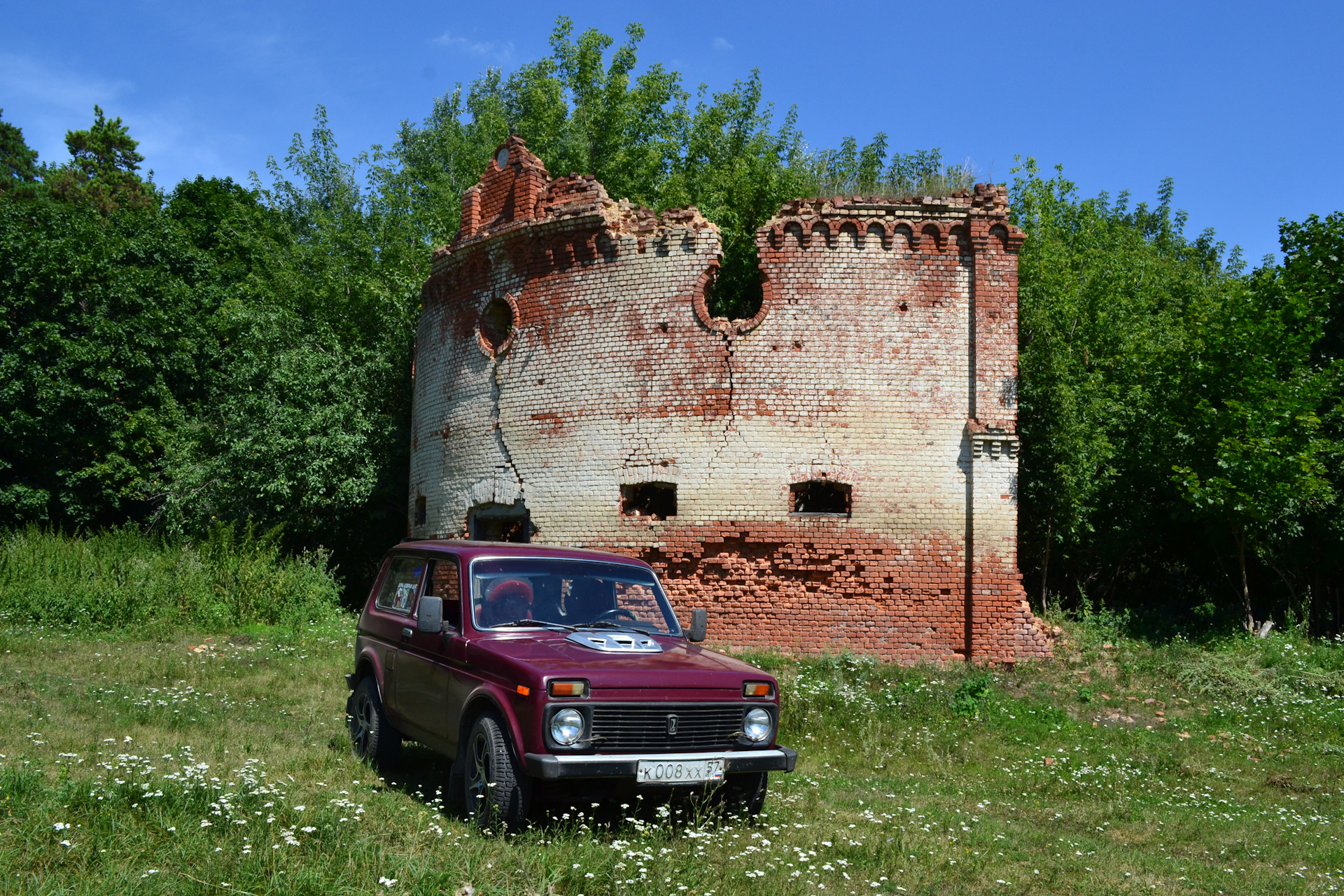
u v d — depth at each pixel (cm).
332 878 470
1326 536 1702
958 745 1069
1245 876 660
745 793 688
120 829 514
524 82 3538
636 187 2953
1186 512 1717
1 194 3944
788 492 1437
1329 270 1806
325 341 2495
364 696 820
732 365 1464
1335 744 1137
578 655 633
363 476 2128
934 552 1423
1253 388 1588
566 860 530
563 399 1560
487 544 779
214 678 1196
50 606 1619
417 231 2967
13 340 2597
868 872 579
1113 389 1869
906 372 1452
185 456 2461
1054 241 2255
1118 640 1533
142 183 4884
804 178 2344
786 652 1419
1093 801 878
